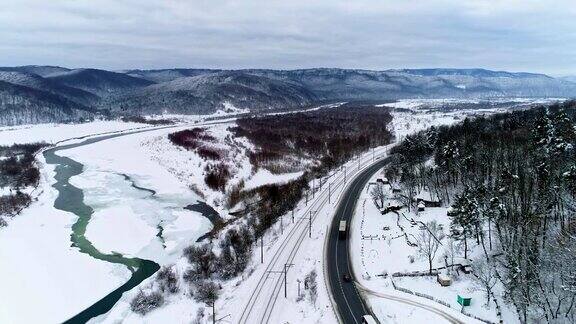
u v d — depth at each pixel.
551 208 97.81
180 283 98.25
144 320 84.75
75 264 107.69
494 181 122.25
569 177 95.81
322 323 80.25
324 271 100.62
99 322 84.31
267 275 99.75
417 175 149.38
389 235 118.44
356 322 80.38
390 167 177.12
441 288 89.94
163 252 117.06
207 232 132.75
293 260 107.44
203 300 90.31
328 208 145.12
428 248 99.12
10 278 99.62
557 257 83.75
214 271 103.62
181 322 83.44
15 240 120.25
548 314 76.69
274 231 127.81
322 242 117.38
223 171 192.38
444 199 136.12
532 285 79.75
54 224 133.75
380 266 101.75
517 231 92.69
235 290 94.38
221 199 165.38
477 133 161.75
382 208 137.25
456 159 137.38
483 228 109.75
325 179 184.12
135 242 122.88
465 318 79.25
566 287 73.69
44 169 198.38
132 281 100.81
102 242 121.50
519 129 166.12
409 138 191.00
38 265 106.06
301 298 89.69
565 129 124.12
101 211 145.75
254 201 155.75
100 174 190.50
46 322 84.81
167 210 151.00
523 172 108.19
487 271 91.62
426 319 79.06
